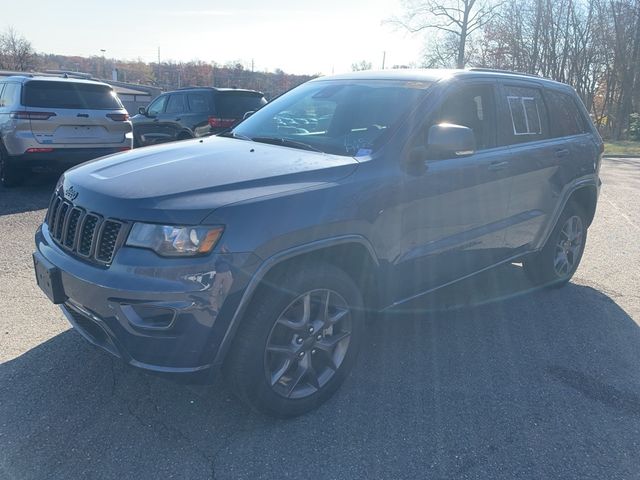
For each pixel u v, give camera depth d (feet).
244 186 9.16
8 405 10.00
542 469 9.00
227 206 8.57
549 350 13.20
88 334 9.63
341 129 12.19
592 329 14.51
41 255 10.21
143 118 44.65
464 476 8.75
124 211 8.70
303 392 10.02
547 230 15.92
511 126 14.30
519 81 15.05
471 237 12.90
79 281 8.95
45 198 27.22
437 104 12.01
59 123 27.86
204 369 8.68
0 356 11.66
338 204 9.66
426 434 9.75
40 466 8.52
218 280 8.34
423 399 10.84
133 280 8.36
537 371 12.16
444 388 11.28
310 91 14.57
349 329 10.50
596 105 127.65
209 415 10.00
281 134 13.08
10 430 9.32
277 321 9.25
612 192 37.01
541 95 15.84
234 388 9.31
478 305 15.85
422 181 11.23
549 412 10.61
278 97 15.60
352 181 10.06
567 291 17.37
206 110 39.37
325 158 10.69
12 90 28.19
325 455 9.08
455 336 13.76
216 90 39.52
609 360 12.84
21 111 26.99
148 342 8.46
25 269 16.97
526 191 14.57
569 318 15.16
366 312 11.28
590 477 8.87
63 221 10.07
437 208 11.74
